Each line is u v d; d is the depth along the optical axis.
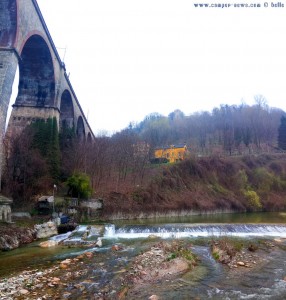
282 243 21.48
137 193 42.84
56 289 11.38
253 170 63.66
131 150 58.91
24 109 38.81
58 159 38.66
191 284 12.06
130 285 11.87
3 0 25.28
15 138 34.81
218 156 65.00
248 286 11.96
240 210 50.78
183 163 56.53
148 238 23.45
